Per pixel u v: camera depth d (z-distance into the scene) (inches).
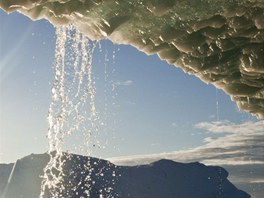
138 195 7598.4
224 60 258.2
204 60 261.1
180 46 245.4
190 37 240.1
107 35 235.1
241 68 264.8
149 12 223.6
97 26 235.6
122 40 249.0
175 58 265.9
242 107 311.1
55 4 221.0
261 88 282.7
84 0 217.3
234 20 225.6
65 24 239.0
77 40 294.8
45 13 231.1
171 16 225.9
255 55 246.5
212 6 217.0
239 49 249.3
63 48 299.3
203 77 285.7
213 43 244.4
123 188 7637.8
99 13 226.1
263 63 246.8
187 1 214.2
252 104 304.5
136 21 231.6
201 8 218.2
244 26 227.3
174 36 237.0
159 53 262.2
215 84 289.7
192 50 248.2
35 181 6112.2
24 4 207.6
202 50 248.5
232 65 264.1
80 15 229.1
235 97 308.2
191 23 227.6
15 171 6274.6
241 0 211.5
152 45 251.6
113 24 230.2
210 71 271.9
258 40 237.6
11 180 6146.7
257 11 216.8
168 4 212.4
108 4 220.2
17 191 5984.3
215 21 226.5
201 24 227.9
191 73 283.3
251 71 256.8
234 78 277.9
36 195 5915.4
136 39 245.6
